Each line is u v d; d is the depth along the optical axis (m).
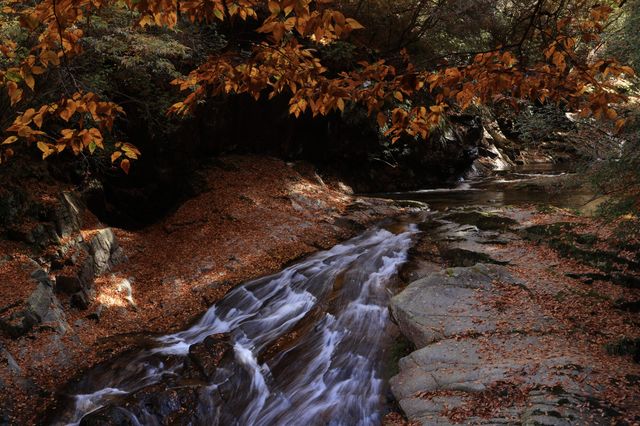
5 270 9.54
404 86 3.46
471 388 5.97
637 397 5.52
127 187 14.15
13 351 8.21
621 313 7.73
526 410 5.41
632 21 9.82
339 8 18.64
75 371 8.31
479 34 19.84
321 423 6.76
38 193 11.19
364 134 17.91
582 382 5.81
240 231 12.93
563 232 10.41
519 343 6.89
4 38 7.89
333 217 14.20
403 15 20.66
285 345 8.45
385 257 10.99
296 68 3.52
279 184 15.42
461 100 3.67
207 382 7.71
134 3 2.94
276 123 16.80
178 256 12.16
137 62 12.39
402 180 18.92
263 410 7.21
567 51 3.47
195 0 2.98
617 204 9.68
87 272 10.48
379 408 6.76
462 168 20.77
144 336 9.39
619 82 10.05
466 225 12.12
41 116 2.92
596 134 10.43
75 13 2.94
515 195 16.19
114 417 6.87
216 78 3.80
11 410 7.30
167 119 13.52
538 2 3.68
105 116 3.08
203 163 15.42
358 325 8.66
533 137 13.42
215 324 9.68
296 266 11.27
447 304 8.04
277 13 2.74
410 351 7.79
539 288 8.49
